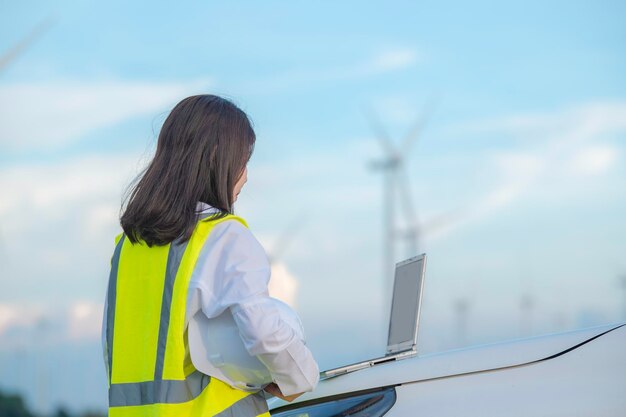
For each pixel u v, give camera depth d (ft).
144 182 7.13
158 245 6.93
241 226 6.96
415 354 8.69
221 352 6.81
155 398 6.63
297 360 6.75
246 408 6.99
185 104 7.34
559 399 7.35
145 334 6.82
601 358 7.56
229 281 6.67
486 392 7.56
